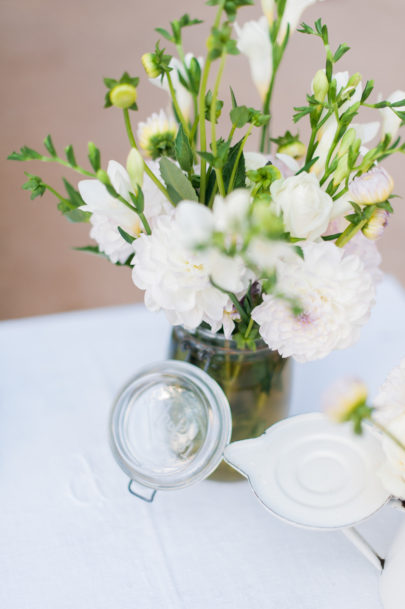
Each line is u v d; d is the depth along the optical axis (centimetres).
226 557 66
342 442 63
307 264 54
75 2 248
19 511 69
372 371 81
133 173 55
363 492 59
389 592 59
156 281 54
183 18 55
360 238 62
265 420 67
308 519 58
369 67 217
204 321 61
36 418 76
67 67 219
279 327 55
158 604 63
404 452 52
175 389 65
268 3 60
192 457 63
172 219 55
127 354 83
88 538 67
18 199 183
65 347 83
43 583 64
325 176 58
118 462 63
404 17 241
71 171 187
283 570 65
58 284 165
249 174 55
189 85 58
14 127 198
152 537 67
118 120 200
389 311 87
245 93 202
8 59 222
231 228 46
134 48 225
